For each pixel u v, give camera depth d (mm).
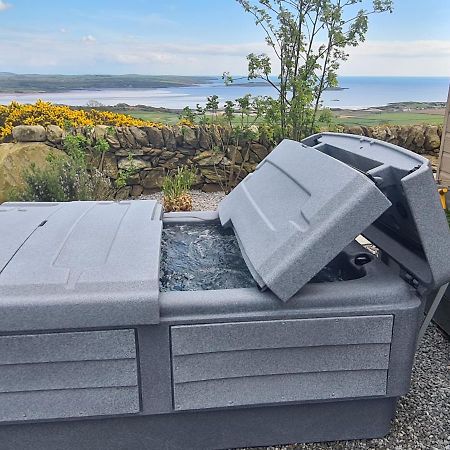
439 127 6578
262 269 1660
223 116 5898
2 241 1843
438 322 2750
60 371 1596
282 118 5621
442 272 1680
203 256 2279
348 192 1587
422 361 2469
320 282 1944
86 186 4680
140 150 5711
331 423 1869
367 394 1780
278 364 1697
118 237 1925
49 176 4504
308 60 5531
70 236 1907
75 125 5730
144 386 1655
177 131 5848
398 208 1845
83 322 1537
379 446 1870
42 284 1559
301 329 1665
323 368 1724
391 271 1896
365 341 1714
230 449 1854
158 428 1772
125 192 5668
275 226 1809
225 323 1627
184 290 1887
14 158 5215
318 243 1579
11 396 1606
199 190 6008
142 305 1544
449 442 1880
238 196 2451
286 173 2129
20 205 2449
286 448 1857
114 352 1597
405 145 6492
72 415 1652
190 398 1686
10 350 1550
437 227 1645
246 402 1721
